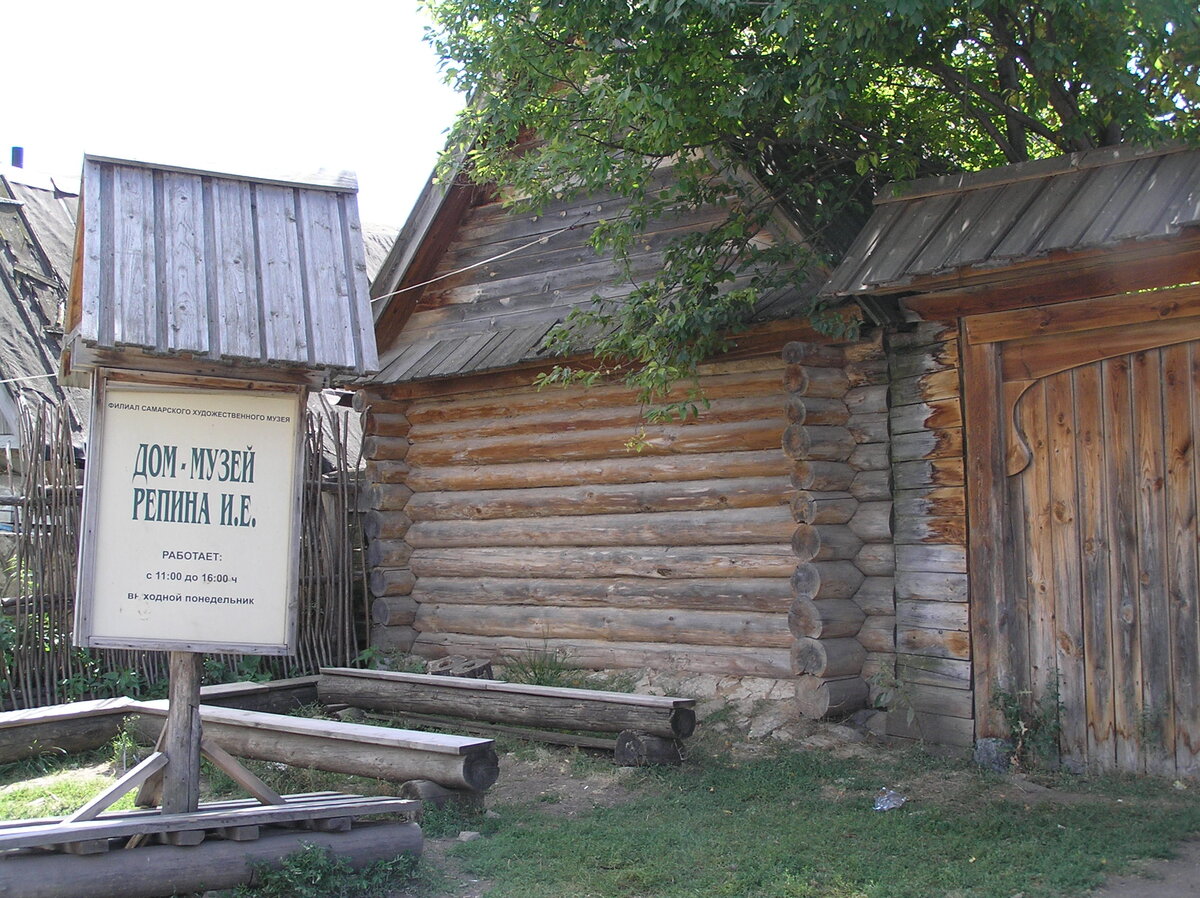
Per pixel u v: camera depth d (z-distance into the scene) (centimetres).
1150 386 643
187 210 505
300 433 516
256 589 505
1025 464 688
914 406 750
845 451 780
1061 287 665
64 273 1455
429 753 632
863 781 672
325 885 501
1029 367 689
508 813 638
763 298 807
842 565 779
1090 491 664
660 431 912
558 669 934
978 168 880
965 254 636
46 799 680
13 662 888
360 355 508
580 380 960
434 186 1029
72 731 779
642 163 815
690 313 756
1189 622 625
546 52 813
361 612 1128
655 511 920
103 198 489
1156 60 675
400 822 557
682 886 519
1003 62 743
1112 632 654
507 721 788
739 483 868
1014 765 679
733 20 726
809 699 765
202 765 734
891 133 808
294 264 517
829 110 723
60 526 922
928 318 727
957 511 723
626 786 688
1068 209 619
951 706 716
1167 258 621
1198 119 645
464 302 1067
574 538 963
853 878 520
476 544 1038
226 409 506
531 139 1008
